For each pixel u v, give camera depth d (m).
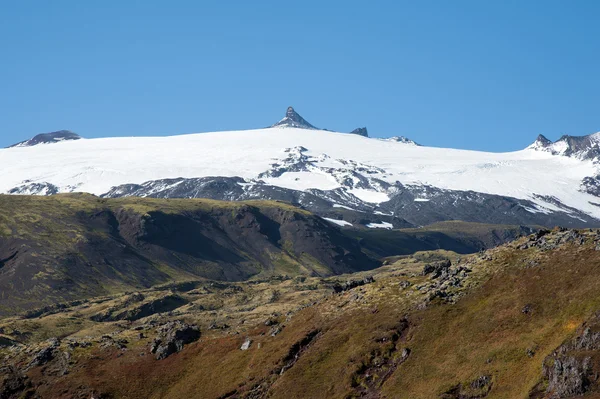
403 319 179.50
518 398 131.12
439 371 154.00
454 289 183.62
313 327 195.75
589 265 163.12
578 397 121.12
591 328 133.88
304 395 166.12
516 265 181.12
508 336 154.00
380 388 158.75
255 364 189.75
